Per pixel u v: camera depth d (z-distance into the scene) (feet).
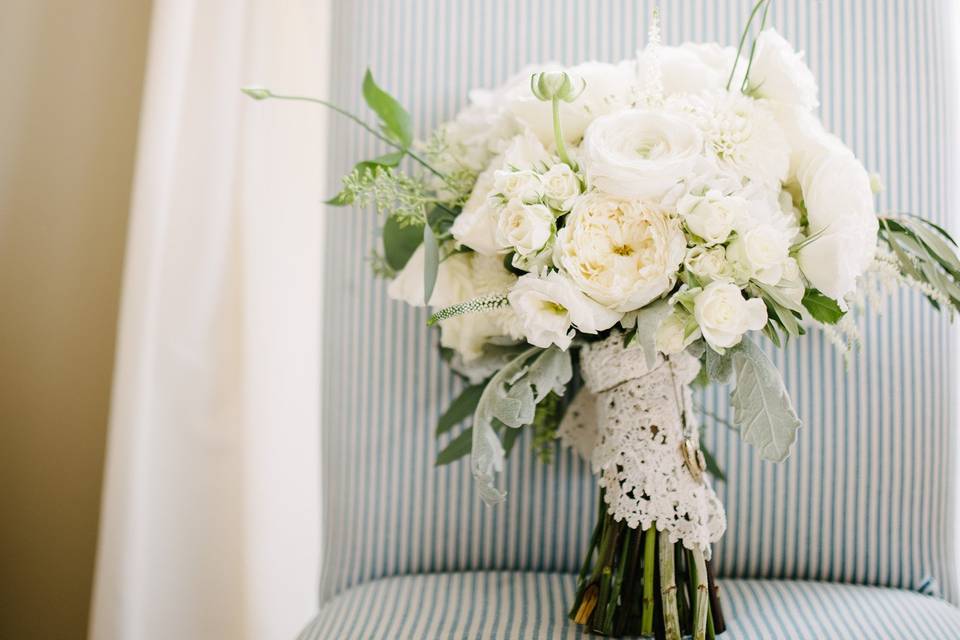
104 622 3.69
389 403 3.09
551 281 2.01
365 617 2.67
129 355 3.80
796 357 3.02
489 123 2.42
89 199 4.38
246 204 4.25
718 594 2.60
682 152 2.02
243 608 4.18
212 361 4.19
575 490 3.07
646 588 2.33
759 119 2.15
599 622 2.41
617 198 2.07
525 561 3.07
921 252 2.43
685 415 2.46
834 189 2.06
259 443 4.29
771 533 3.01
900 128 3.08
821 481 3.00
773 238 1.95
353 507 3.08
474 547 3.07
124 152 4.41
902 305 3.01
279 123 4.45
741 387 2.11
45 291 4.35
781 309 2.09
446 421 2.75
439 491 3.07
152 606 4.01
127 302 3.82
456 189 2.55
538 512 3.07
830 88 3.10
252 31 4.35
